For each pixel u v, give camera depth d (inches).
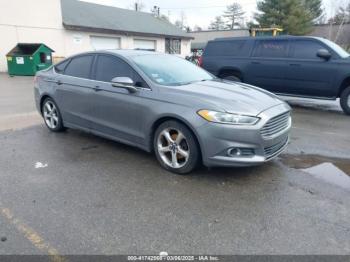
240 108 140.4
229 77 369.1
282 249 100.7
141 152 187.3
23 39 801.6
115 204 127.0
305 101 384.8
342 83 299.7
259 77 347.3
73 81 202.5
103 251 99.1
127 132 174.1
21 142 206.1
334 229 111.3
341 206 126.9
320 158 182.1
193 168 150.8
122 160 174.6
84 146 198.1
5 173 156.1
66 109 211.6
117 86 167.6
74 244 102.2
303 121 277.0
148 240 104.5
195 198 132.4
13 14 774.5
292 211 122.9
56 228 110.5
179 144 152.3
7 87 510.3
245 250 100.2
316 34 1772.9
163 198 132.2
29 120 270.5
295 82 324.2
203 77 192.9
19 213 120.0
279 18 1542.8
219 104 141.6
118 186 142.9
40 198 131.5
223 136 137.4
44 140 210.7
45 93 225.0
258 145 140.0
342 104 305.7
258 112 141.5
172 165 156.3
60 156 180.4
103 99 181.6
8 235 106.4
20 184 144.2
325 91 309.9
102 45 995.3
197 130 141.1
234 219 117.0
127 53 186.1
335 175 157.6
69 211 121.6
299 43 321.4
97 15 1069.1
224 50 370.3
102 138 215.5
